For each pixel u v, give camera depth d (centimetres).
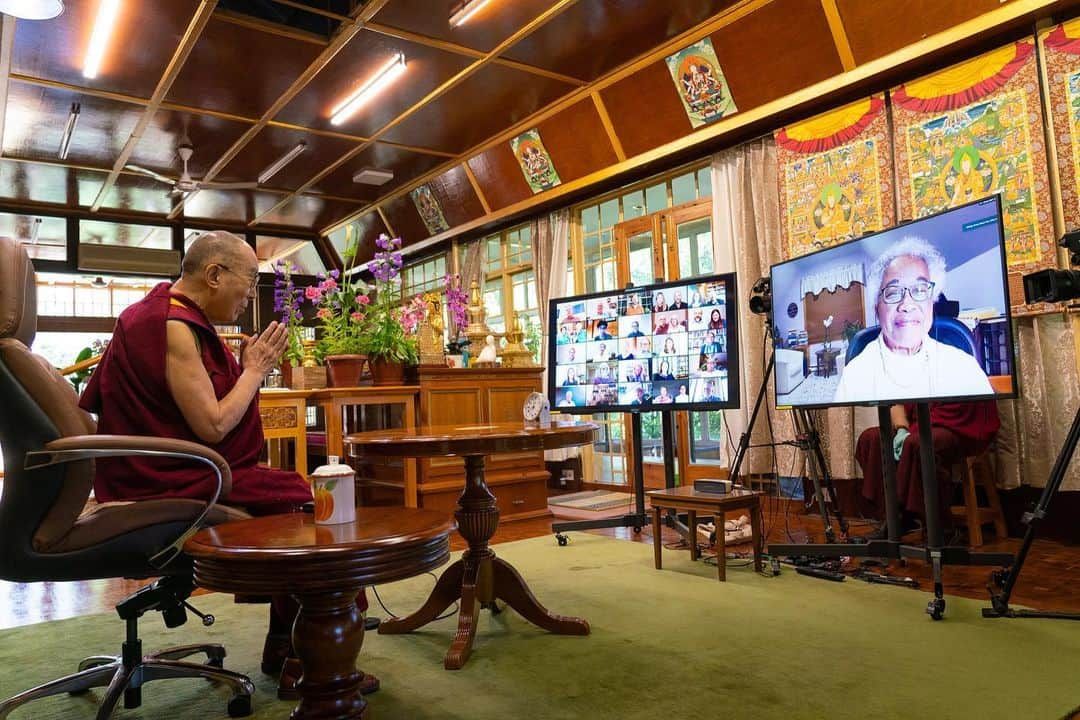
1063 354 353
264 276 971
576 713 171
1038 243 356
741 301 505
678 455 582
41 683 206
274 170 704
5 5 388
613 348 399
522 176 662
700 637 223
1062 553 328
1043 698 169
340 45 476
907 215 408
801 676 188
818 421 457
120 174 705
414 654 221
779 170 472
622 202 635
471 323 531
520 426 273
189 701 193
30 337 175
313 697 133
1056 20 354
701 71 483
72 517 160
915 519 376
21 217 812
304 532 138
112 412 182
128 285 995
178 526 170
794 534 395
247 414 203
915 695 173
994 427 344
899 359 273
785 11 422
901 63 397
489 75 530
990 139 374
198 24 443
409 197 787
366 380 480
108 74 503
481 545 241
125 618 182
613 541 392
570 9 443
